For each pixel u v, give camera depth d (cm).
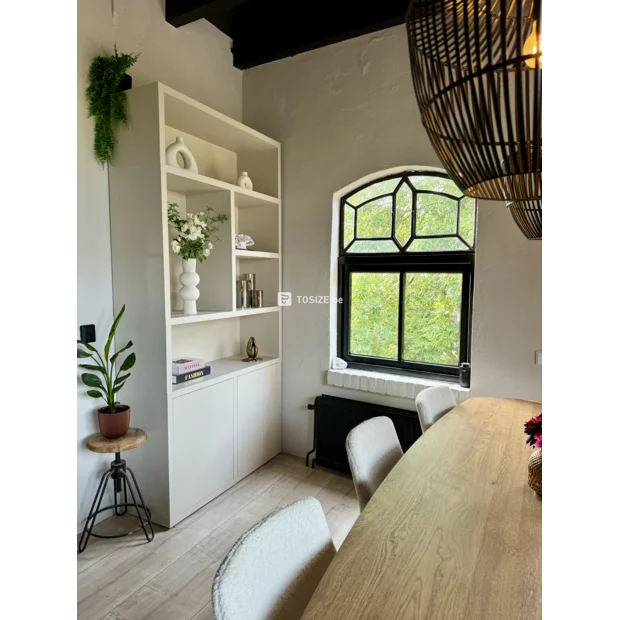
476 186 99
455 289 261
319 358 297
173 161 220
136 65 235
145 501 226
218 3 235
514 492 122
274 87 303
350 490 262
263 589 81
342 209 296
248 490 261
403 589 82
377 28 258
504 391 235
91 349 206
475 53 77
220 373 258
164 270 210
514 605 78
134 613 164
